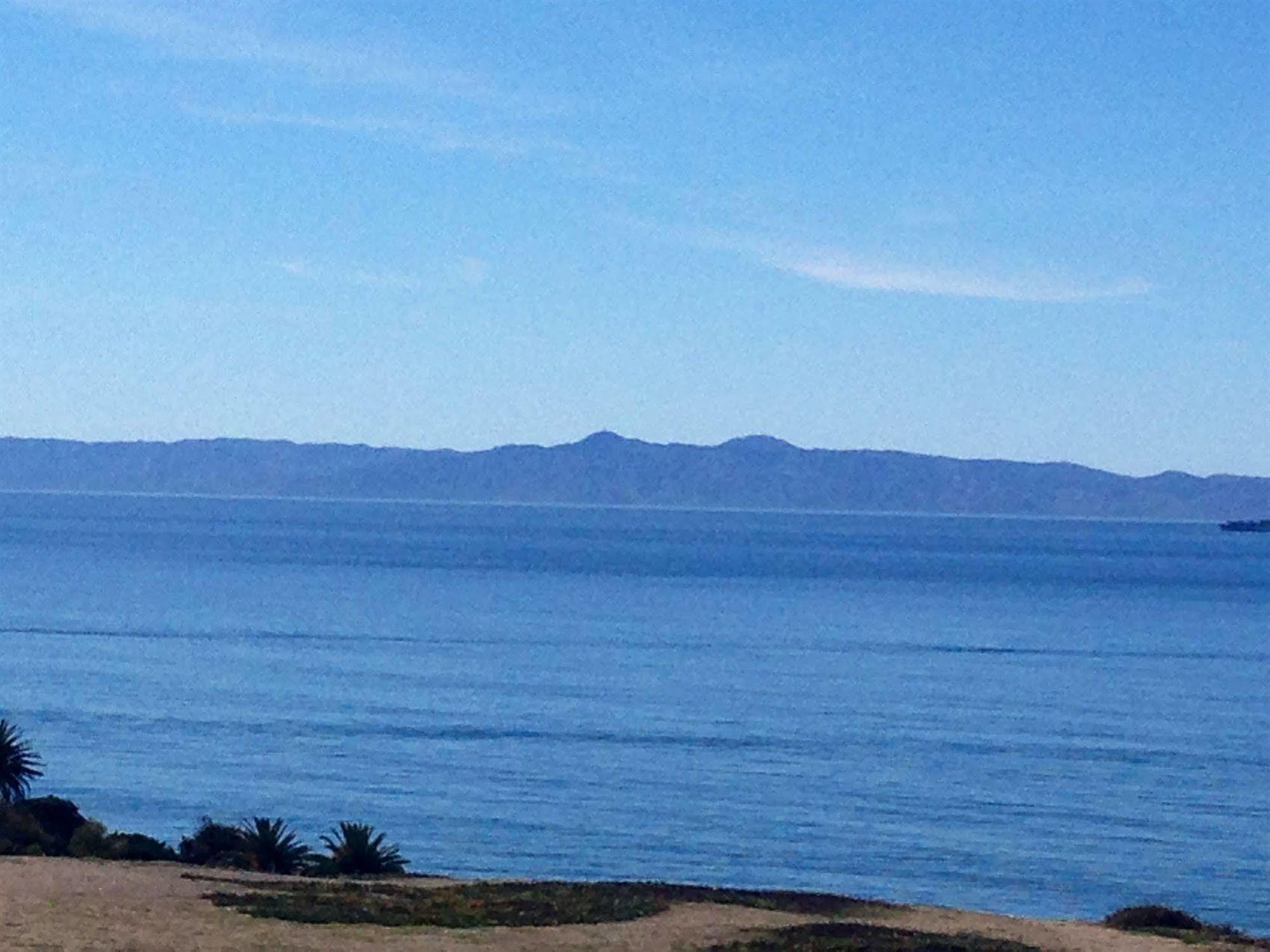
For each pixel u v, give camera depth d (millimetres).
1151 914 27906
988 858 58562
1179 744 87312
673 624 154875
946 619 167250
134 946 19984
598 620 158125
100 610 158875
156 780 72000
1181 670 124438
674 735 87875
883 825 64562
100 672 111438
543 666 119438
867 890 52750
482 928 22859
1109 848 60781
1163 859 58969
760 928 23594
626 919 24188
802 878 54656
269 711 94562
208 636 136500
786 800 69562
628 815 65562
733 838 61688
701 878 54188
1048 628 159125
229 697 100188
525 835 61312
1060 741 87938
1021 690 110188
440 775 74562
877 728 91750
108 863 28828
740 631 149500
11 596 175500
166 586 194875
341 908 23750
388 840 59719
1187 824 65688
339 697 100938
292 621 150750
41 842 32406
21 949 19359
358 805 66875
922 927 25562
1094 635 152625
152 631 139250
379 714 93625
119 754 78688
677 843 60312
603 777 74500
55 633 137125
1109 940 25031
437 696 101875
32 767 51188
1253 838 62938
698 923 24062
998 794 71625
